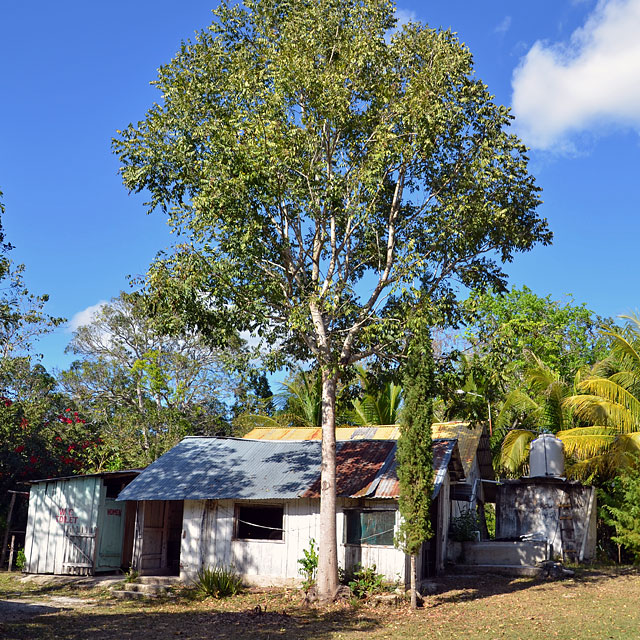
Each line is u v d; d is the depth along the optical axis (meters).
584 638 11.99
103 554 21.66
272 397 38.44
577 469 23.41
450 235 17.52
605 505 22.69
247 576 18.72
